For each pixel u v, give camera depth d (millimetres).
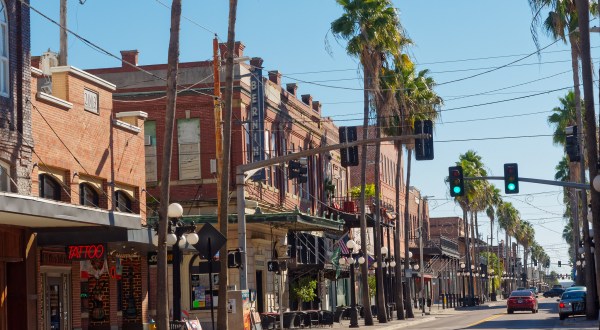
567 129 40688
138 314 40625
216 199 50656
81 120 36031
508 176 43875
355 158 39188
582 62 38188
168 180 27766
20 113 30906
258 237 52219
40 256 33281
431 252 106562
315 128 67938
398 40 58531
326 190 70000
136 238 33188
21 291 30875
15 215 25359
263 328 47406
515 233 197500
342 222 57594
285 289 58188
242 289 35469
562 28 51188
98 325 38156
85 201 36656
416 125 36594
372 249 85375
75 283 36062
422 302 78875
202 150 51344
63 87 35188
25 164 30984
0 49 30094
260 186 54000
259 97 52219
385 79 60688
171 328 29922
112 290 38344
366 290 56781
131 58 52625
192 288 49781
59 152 34031
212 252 27797
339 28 57969
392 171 98688
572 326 47875
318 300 65500
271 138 56656
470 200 117312
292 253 59281
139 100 52125
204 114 51500
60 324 34875
